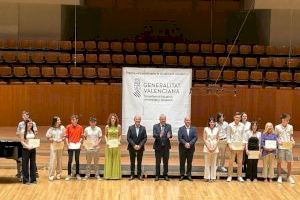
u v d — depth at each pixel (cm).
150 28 2106
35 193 1115
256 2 1864
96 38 2106
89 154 1248
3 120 1689
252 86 1716
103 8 2114
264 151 1255
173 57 1856
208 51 1933
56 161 1253
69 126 1252
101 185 1195
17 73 1788
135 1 2045
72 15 2069
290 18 1962
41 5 1973
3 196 1085
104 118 1702
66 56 1855
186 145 1236
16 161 1280
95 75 1794
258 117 1681
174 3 2056
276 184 1237
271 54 1914
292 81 1795
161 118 1252
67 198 1078
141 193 1127
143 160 1412
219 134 1286
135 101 1362
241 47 1922
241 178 1262
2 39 1947
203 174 1284
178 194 1124
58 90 1698
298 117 1688
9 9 1966
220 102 1680
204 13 2117
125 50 1928
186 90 1359
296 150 1483
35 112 1697
